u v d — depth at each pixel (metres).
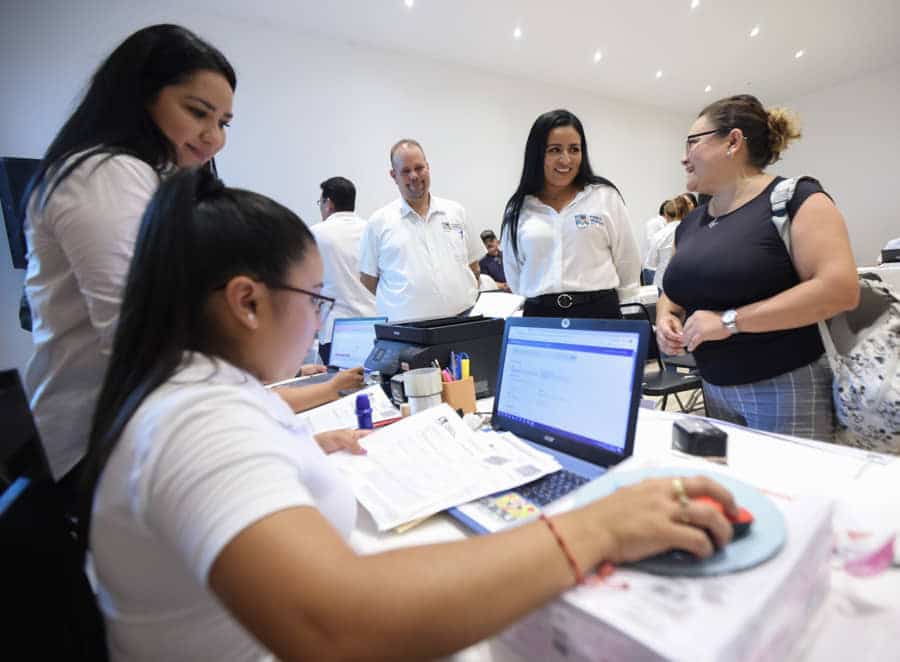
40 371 0.84
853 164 6.40
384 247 2.31
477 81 4.70
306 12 3.45
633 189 6.30
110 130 0.83
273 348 0.50
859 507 0.57
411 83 4.28
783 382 1.12
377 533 0.62
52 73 2.88
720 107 1.20
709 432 0.76
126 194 0.77
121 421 0.40
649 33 4.30
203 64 0.88
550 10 3.74
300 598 0.28
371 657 0.29
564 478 0.70
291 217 0.49
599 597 0.36
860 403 0.99
